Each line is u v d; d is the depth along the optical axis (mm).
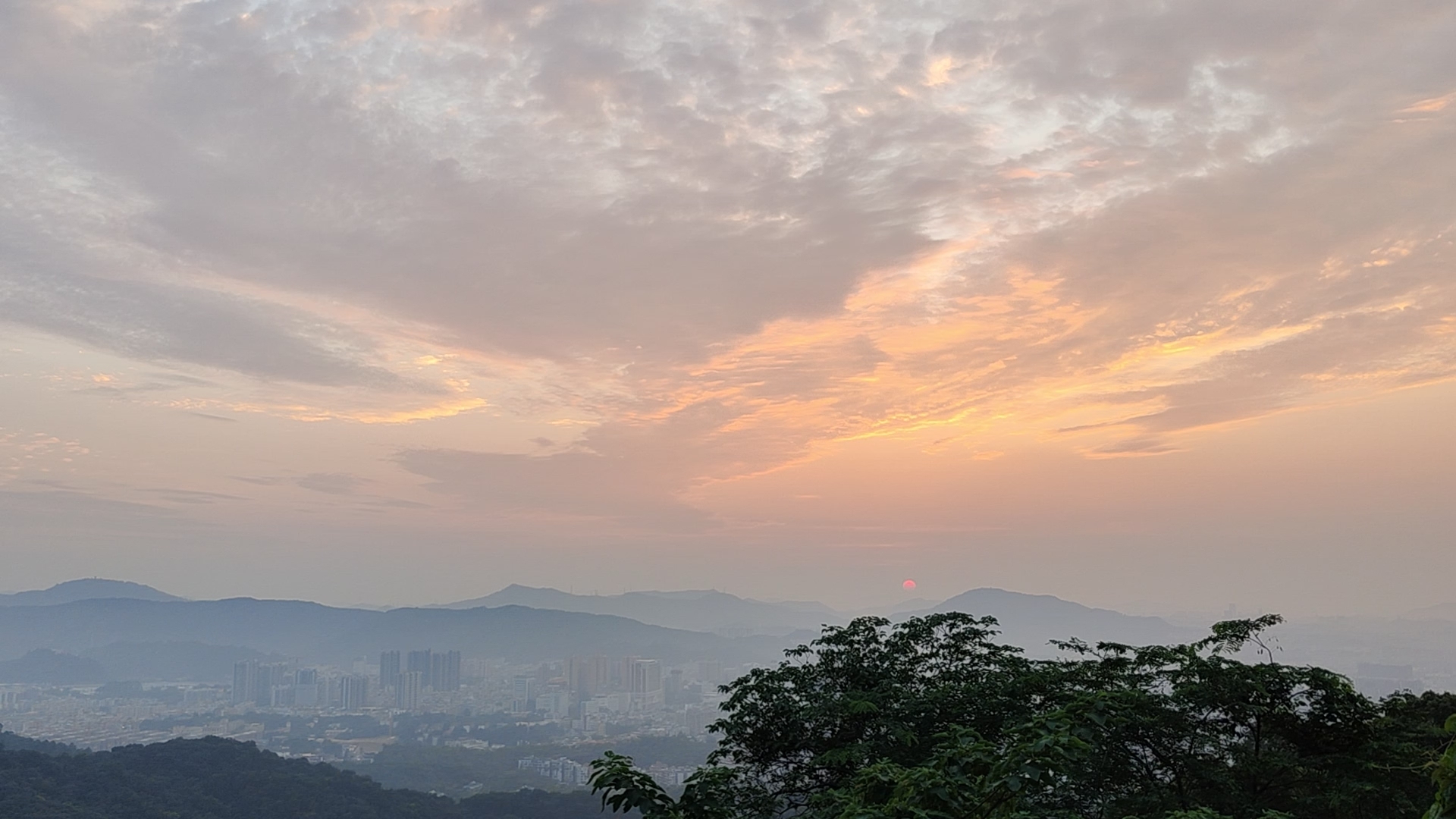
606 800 5859
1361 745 10398
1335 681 10438
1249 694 10516
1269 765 10242
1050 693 11031
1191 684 10609
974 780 5371
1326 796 9828
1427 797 9859
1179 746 10633
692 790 6180
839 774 11086
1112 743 10078
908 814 5219
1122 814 9992
